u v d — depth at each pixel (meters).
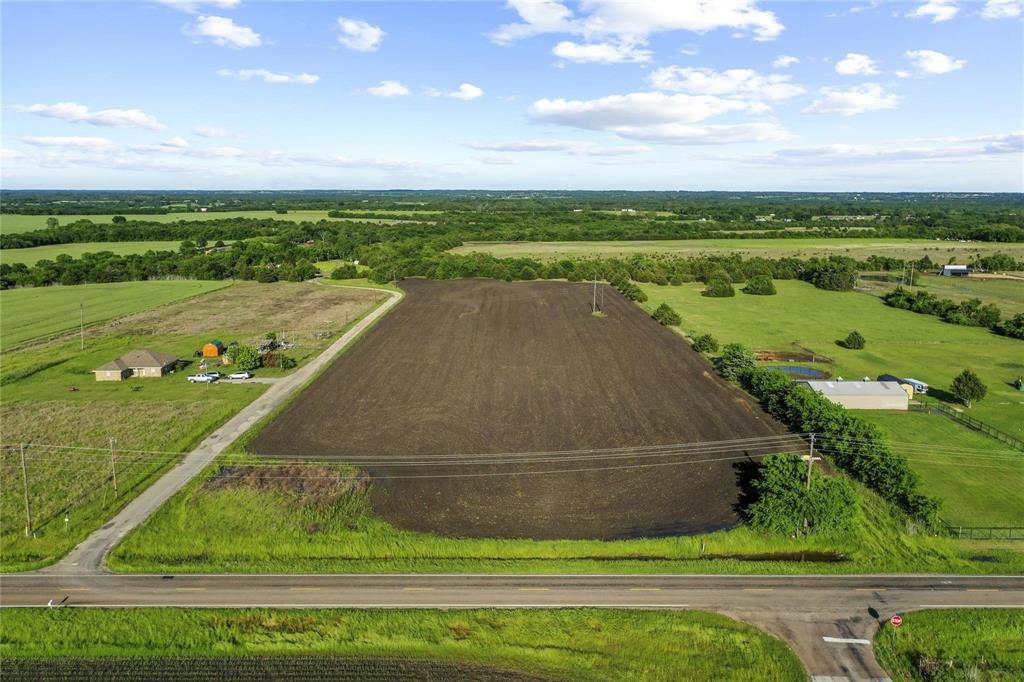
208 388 70.81
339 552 40.28
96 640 32.47
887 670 30.86
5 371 77.00
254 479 48.78
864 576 38.00
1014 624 33.97
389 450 54.19
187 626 33.25
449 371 76.06
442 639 32.56
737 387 70.38
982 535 42.28
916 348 90.88
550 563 38.88
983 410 65.12
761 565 38.56
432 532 42.06
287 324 104.50
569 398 66.56
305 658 31.56
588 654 31.80
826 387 66.75
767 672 30.58
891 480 46.34
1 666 30.95
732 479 48.97
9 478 49.34
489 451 54.00
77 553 39.50
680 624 33.47
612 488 47.75
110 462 51.97
